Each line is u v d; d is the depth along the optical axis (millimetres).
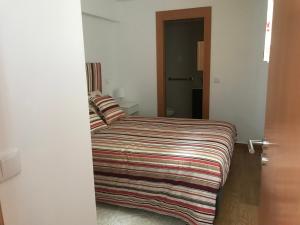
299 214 716
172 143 2557
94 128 2992
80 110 1420
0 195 948
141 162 2326
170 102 6344
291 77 833
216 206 2135
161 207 2285
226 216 2379
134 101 4859
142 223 2332
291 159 816
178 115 6336
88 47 3949
